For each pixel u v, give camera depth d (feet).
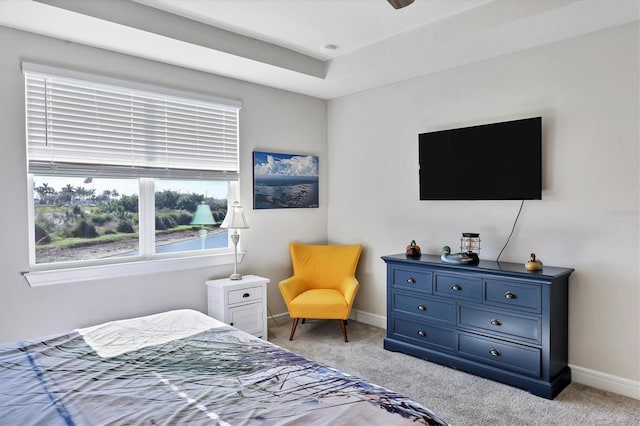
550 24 8.71
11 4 7.63
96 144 9.95
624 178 8.78
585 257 9.32
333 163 15.06
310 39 10.89
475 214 11.21
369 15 9.50
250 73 11.93
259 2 8.83
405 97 12.71
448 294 10.27
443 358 10.37
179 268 11.34
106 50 9.95
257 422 3.88
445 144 11.48
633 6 7.88
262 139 13.28
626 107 8.72
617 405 8.34
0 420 3.99
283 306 14.06
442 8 9.19
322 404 4.24
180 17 9.43
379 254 13.66
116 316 10.21
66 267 9.62
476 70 11.07
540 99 9.93
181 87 11.28
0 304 8.64
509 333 9.21
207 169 12.02
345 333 12.14
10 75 8.70
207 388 4.62
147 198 10.94
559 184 9.68
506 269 9.29
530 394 8.82
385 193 13.39
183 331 6.66
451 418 7.85
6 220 8.71
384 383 9.38
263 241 13.42
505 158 10.32
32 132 9.07
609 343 9.02
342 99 14.65
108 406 4.23
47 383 4.78
